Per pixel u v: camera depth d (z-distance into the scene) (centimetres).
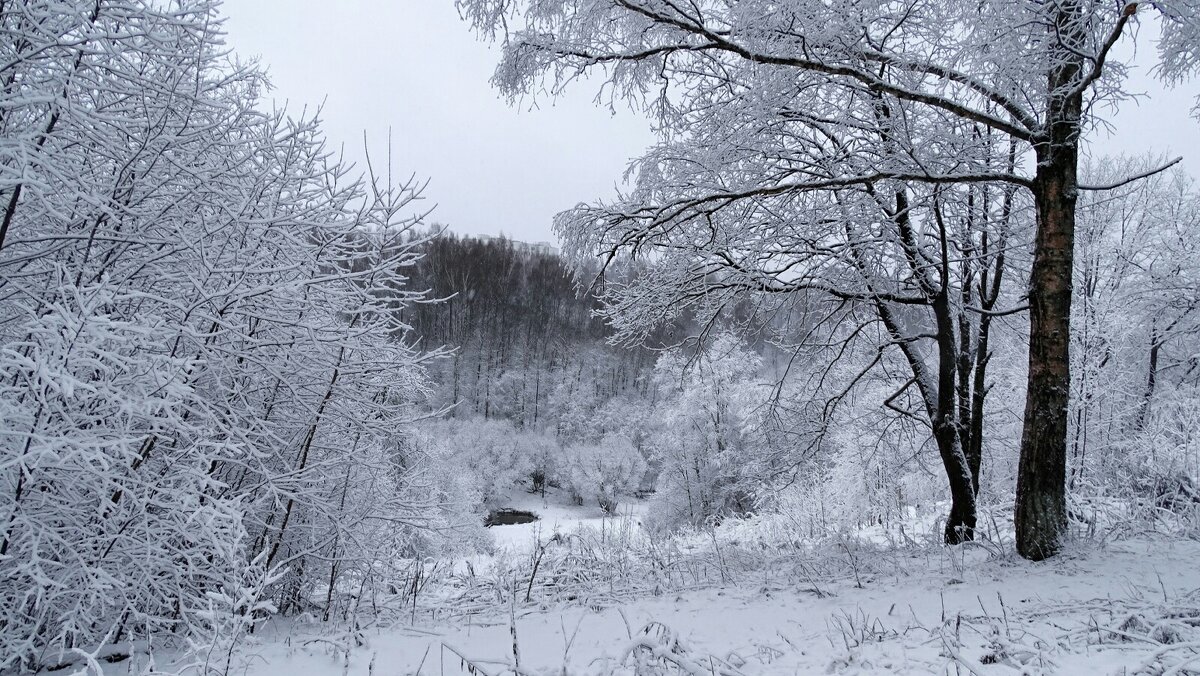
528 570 885
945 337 793
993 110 713
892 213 780
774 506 1410
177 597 469
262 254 514
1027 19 593
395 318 607
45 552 413
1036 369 623
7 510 369
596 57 708
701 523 2091
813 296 848
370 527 638
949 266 824
